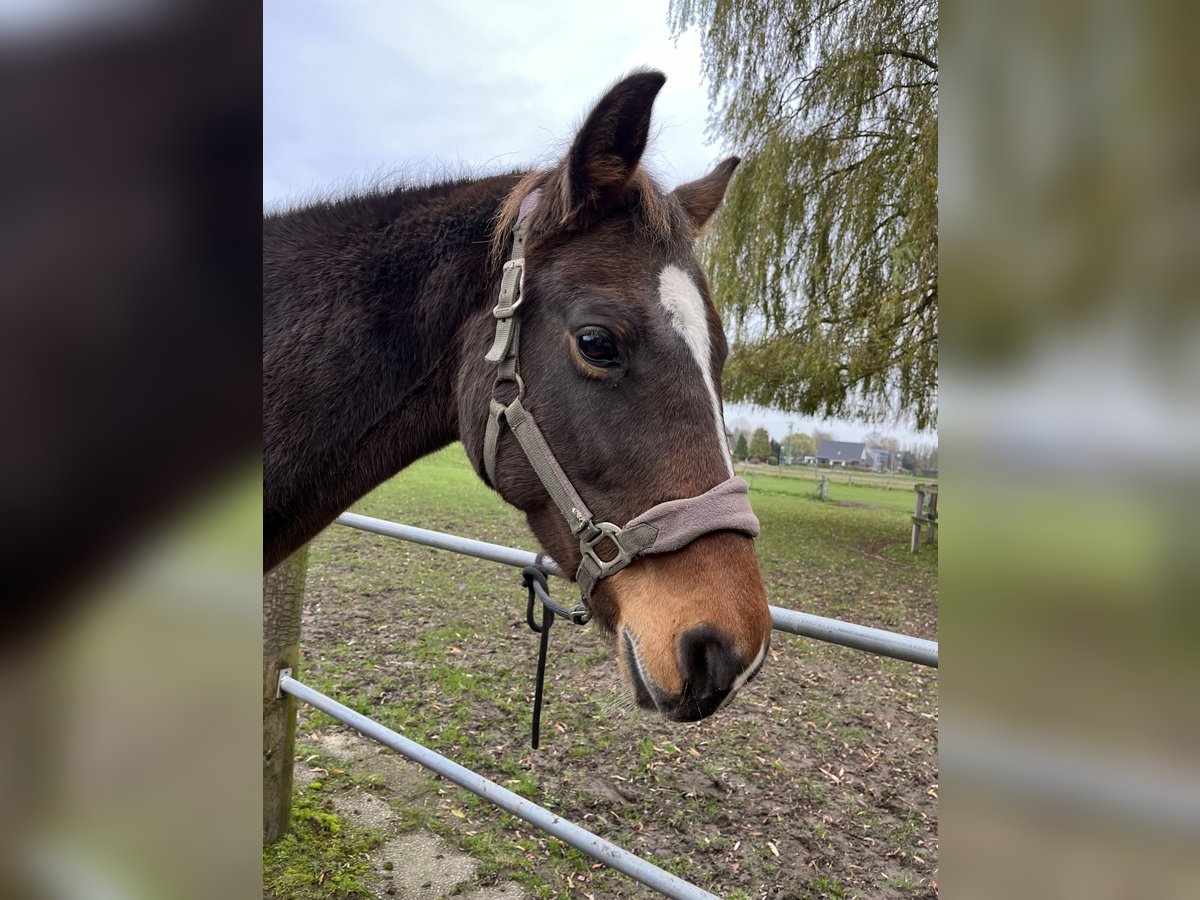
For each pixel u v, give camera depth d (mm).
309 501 1661
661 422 1343
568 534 1462
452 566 6527
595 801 2898
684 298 1404
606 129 1377
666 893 1508
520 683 3969
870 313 9367
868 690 4363
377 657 4254
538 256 1478
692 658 1262
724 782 3135
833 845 2768
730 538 1320
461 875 2396
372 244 1683
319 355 1610
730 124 9711
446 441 1827
